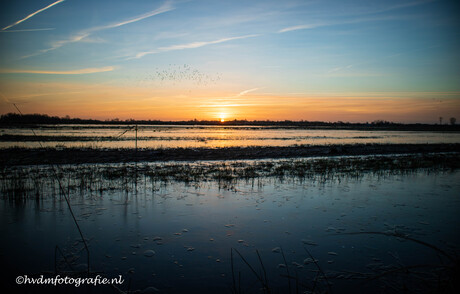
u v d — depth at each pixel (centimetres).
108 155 1920
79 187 1052
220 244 600
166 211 801
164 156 1952
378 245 598
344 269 505
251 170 1468
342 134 6088
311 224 713
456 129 12275
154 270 499
